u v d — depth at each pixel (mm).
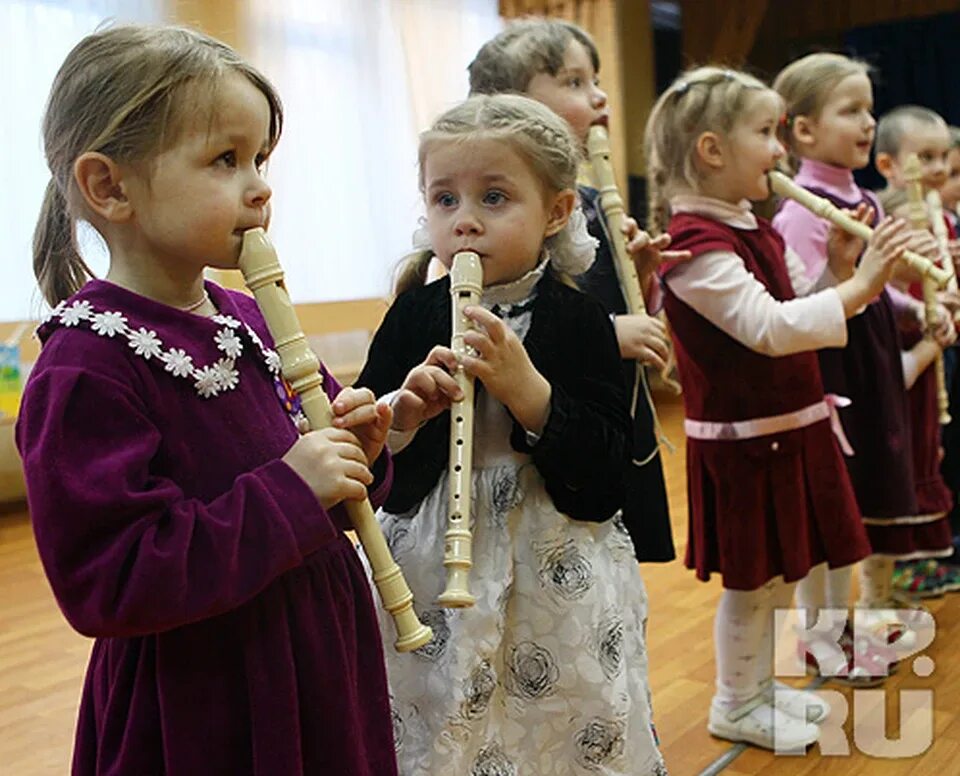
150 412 790
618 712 1081
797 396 1712
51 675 2230
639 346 1307
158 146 789
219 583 742
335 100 4320
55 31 3510
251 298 984
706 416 1737
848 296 1620
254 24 3973
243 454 832
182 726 792
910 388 2283
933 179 2619
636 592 1178
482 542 1080
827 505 1756
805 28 6219
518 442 1073
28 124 3449
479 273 1036
